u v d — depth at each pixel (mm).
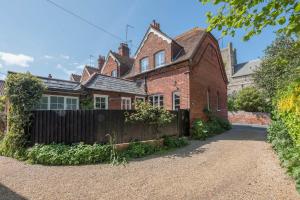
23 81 8023
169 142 9672
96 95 12852
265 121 22625
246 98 25125
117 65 21203
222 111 19234
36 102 8336
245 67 39250
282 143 6414
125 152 7832
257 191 4297
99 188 4703
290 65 7953
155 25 17750
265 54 13883
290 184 4539
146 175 5609
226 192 4332
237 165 6320
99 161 7082
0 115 9984
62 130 8039
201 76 15250
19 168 6328
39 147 7477
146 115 9359
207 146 9641
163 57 15938
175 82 14523
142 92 16453
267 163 6320
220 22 3277
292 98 4445
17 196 4297
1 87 16531
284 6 2674
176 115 12047
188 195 4246
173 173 5742
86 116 8227
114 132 8656
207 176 5414
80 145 7535
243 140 11055
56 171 6020
